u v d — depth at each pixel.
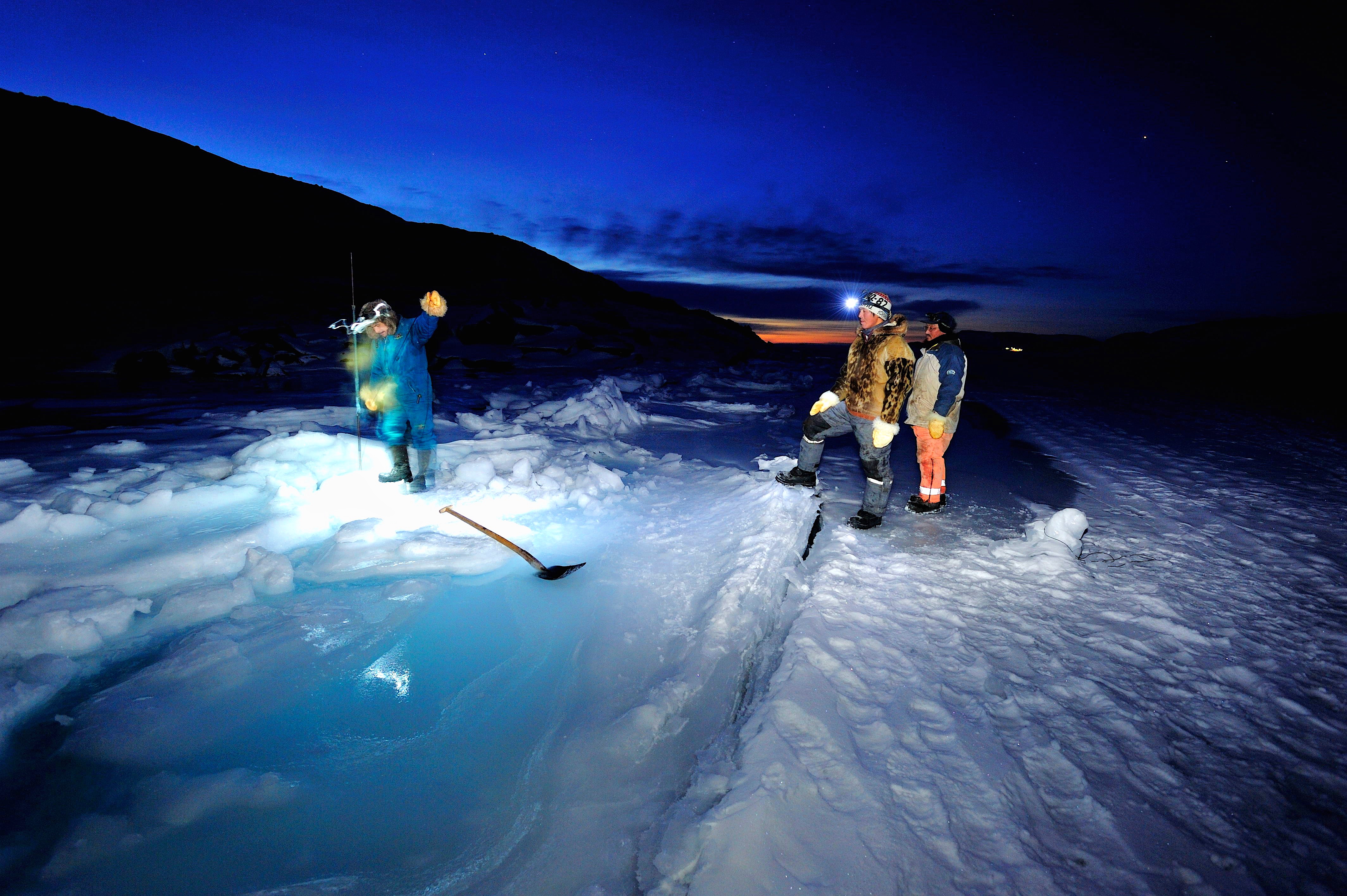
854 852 1.82
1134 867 1.89
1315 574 4.21
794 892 1.68
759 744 2.21
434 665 3.07
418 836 2.12
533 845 2.07
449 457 6.50
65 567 3.69
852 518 4.99
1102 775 2.27
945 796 2.09
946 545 4.54
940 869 1.81
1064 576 3.96
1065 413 11.70
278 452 5.95
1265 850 1.99
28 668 2.81
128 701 2.63
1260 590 3.94
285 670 2.94
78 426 7.50
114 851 2.00
